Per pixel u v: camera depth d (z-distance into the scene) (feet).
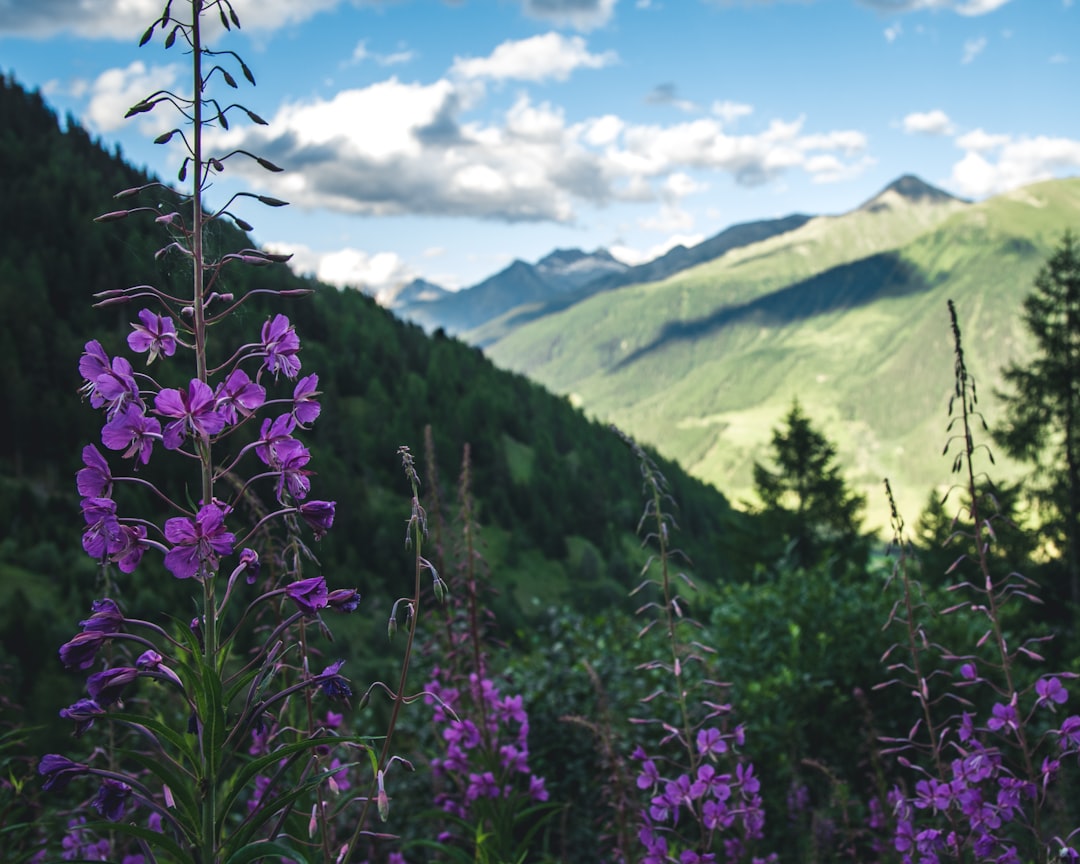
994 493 12.16
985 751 12.44
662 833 15.80
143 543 8.00
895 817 16.62
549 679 24.41
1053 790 15.89
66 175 402.31
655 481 12.87
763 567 35.96
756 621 30.91
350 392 407.03
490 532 379.96
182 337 8.84
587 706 23.63
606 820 20.03
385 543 266.16
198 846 7.70
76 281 372.99
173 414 8.17
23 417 319.06
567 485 426.51
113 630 8.02
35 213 384.88
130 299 8.15
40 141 444.14
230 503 8.36
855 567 34.73
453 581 16.93
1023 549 86.79
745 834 15.17
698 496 438.81
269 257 8.48
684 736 14.05
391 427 377.50
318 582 8.34
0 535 256.93
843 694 27.55
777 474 115.75
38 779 13.32
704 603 36.50
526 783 20.92
